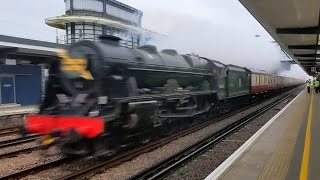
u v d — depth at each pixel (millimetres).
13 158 10812
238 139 13805
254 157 8555
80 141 10070
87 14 31000
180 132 15297
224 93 22281
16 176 8656
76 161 10336
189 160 10305
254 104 33094
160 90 14102
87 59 10516
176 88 15320
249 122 19062
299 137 11477
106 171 9242
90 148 9984
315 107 23375
